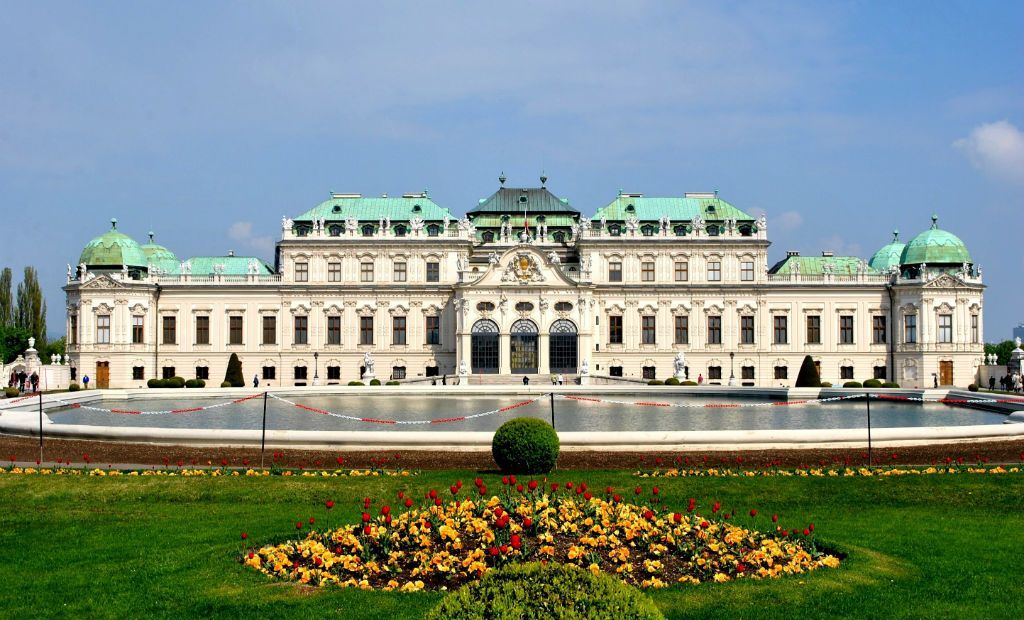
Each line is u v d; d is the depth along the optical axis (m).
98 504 34.03
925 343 133.88
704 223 138.50
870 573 24.70
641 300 137.38
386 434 47.50
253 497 35.09
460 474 39.69
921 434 49.03
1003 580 24.58
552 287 132.12
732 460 43.59
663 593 22.62
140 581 24.28
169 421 71.94
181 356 136.62
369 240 137.25
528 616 15.61
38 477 38.75
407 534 25.42
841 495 35.75
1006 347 199.38
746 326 137.88
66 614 22.05
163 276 138.38
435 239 137.50
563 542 25.02
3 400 79.06
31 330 169.50
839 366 137.62
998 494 35.78
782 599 22.41
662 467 42.06
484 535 24.56
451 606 15.84
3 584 24.34
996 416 75.12
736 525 29.77
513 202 150.62
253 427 67.06
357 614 21.16
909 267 138.12
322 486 36.91
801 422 68.81
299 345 137.25
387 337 137.38
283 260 137.38
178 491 36.00
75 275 137.38
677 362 122.69
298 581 23.59
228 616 21.33
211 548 27.19
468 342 131.62
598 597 15.82
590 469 41.41
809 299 138.00
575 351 132.12
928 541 28.84
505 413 78.62
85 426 51.53
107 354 133.38
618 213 141.25
